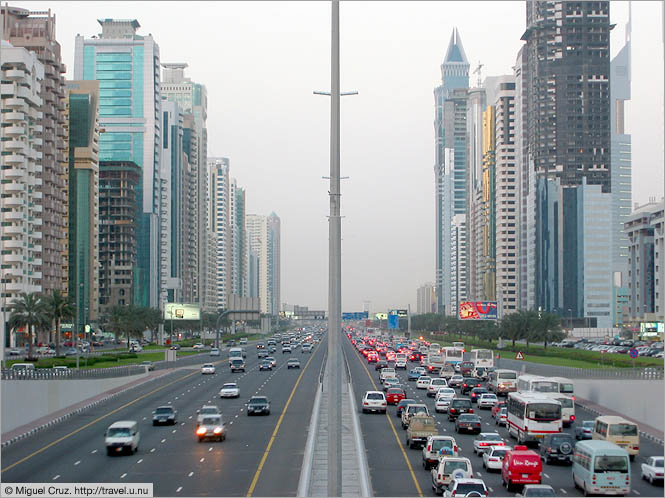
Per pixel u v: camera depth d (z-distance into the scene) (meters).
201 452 51.78
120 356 138.25
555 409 54.31
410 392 95.94
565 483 42.38
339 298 28.66
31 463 47.94
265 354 170.00
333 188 28.88
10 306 118.88
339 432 27.59
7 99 161.88
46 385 74.38
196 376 120.69
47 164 185.25
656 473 42.00
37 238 168.75
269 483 40.50
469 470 37.47
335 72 28.77
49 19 193.00
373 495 37.66
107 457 50.06
